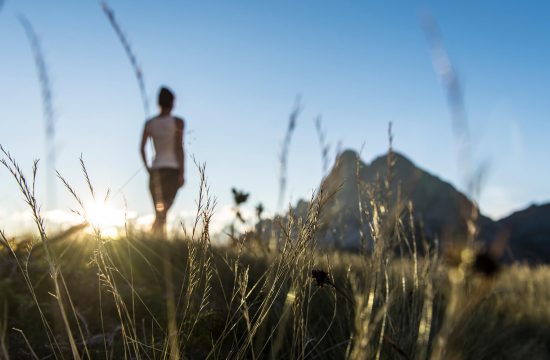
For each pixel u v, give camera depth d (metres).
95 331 2.76
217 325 2.77
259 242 3.28
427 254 2.48
